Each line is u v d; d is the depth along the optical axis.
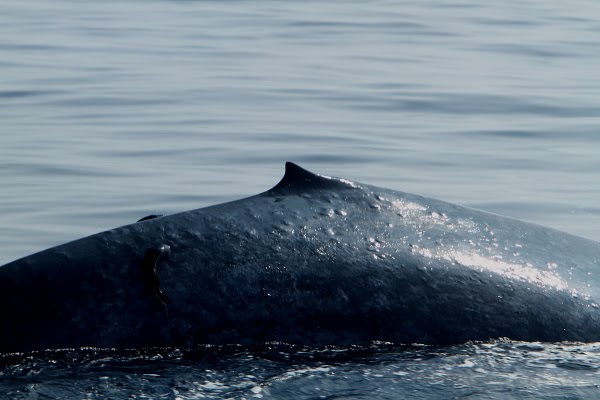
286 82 72.12
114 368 17.98
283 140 55.81
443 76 75.12
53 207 42.94
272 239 20.34
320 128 58.78
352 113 63.06
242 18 101.06
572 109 65.06
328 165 50.81
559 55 84.25
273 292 19.62
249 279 19.67
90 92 67.25
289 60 80.56
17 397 16.66
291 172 22.12
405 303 19.94
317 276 19.91
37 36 88.88
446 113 63.88
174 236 20.22
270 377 17.61
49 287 19.41
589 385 17.53
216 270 19.70
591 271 21.75
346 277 20.02
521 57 83.19
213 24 97.75
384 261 20.44
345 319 19.59
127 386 17.16
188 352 18.81
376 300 19.86
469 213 22.39
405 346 19.47
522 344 19.73
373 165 51.06
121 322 19.11
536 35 92.94
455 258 20.89
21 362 18.28
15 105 63.12
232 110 63.12
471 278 20.61
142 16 102.06
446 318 19.92
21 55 80.00
